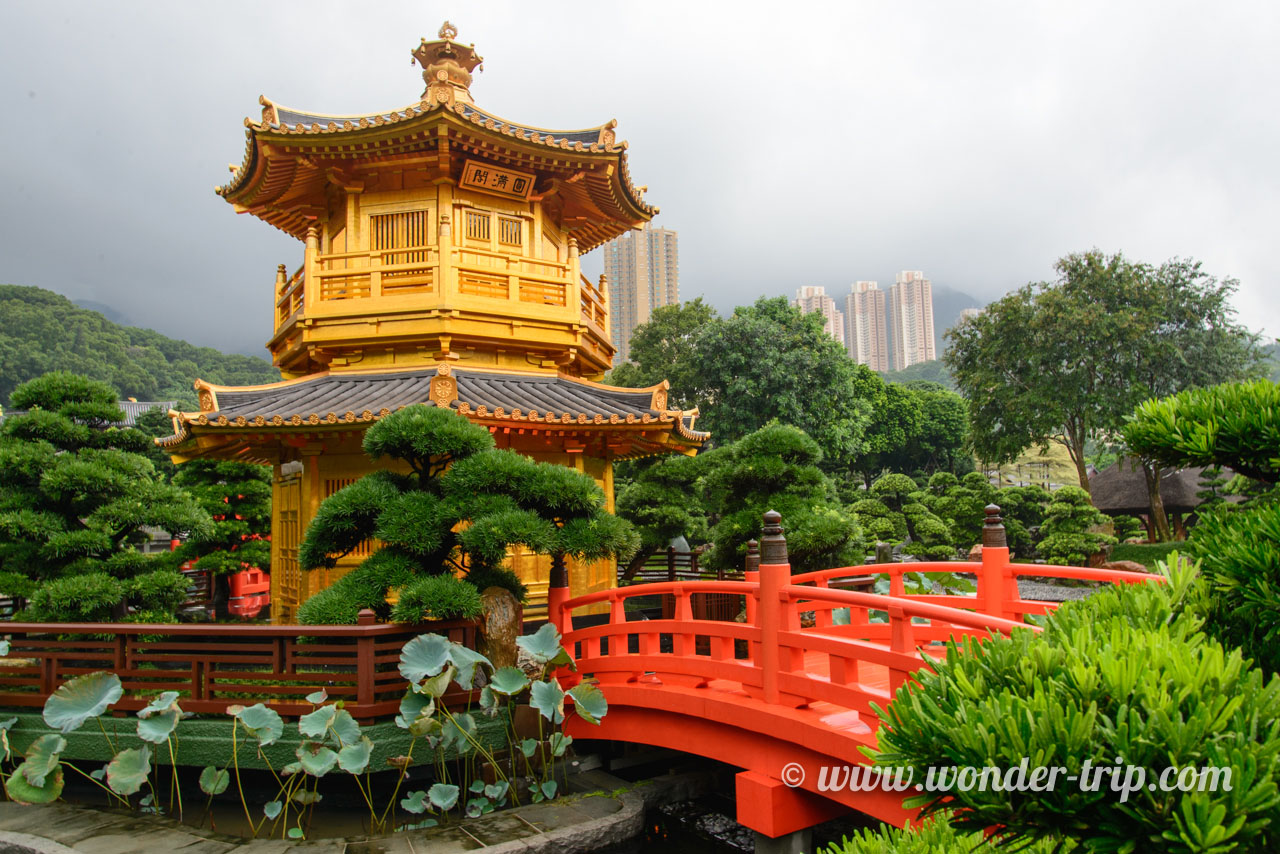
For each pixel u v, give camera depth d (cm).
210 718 845
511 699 871
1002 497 3606
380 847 710
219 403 1253
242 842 732
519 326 1401
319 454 1283
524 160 1375
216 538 1825
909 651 584
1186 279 3588
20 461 1105
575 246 1477
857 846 378
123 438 1224
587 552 860
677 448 1546
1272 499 324
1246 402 338
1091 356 3566
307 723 723
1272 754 189
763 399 3972
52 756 768
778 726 673
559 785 877
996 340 3856
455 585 820
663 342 4619
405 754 795
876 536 3300
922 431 6456
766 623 713
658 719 826
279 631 812
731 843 824
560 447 1347
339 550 909
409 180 1409
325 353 1399
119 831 764
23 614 1180
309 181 1467
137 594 1094
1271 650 291
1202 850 177
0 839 747
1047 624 284
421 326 1334
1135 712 196
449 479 868
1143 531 4062
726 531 1306
